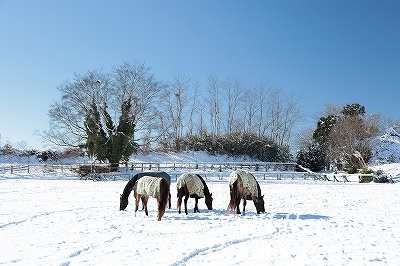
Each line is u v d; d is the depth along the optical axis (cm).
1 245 920
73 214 1416
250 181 1421
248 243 954
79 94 4059
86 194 2134
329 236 1041
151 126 4281
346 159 4784
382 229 1150
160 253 839
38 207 1599
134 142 4244
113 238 1002
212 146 5578
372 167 4331
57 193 2186
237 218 1343
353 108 6209
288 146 5766
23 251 858
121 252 852
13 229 1128
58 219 1307
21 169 3916
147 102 4197
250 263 769
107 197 1986
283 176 4062
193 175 1476
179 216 1390
